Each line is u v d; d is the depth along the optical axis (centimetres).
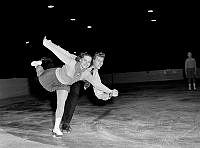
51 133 573
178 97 1100
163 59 3058
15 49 2712
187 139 500
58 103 520
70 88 559
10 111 958
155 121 662
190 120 659
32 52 2759
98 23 2597
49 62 523
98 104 1025
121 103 1022
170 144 472
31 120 748
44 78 488
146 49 3164
